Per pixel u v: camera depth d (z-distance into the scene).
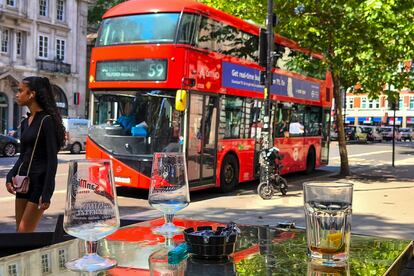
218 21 13.52
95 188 2.22
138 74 12.52
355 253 2.69
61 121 5.15
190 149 12.38
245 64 14.86
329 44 17.27
